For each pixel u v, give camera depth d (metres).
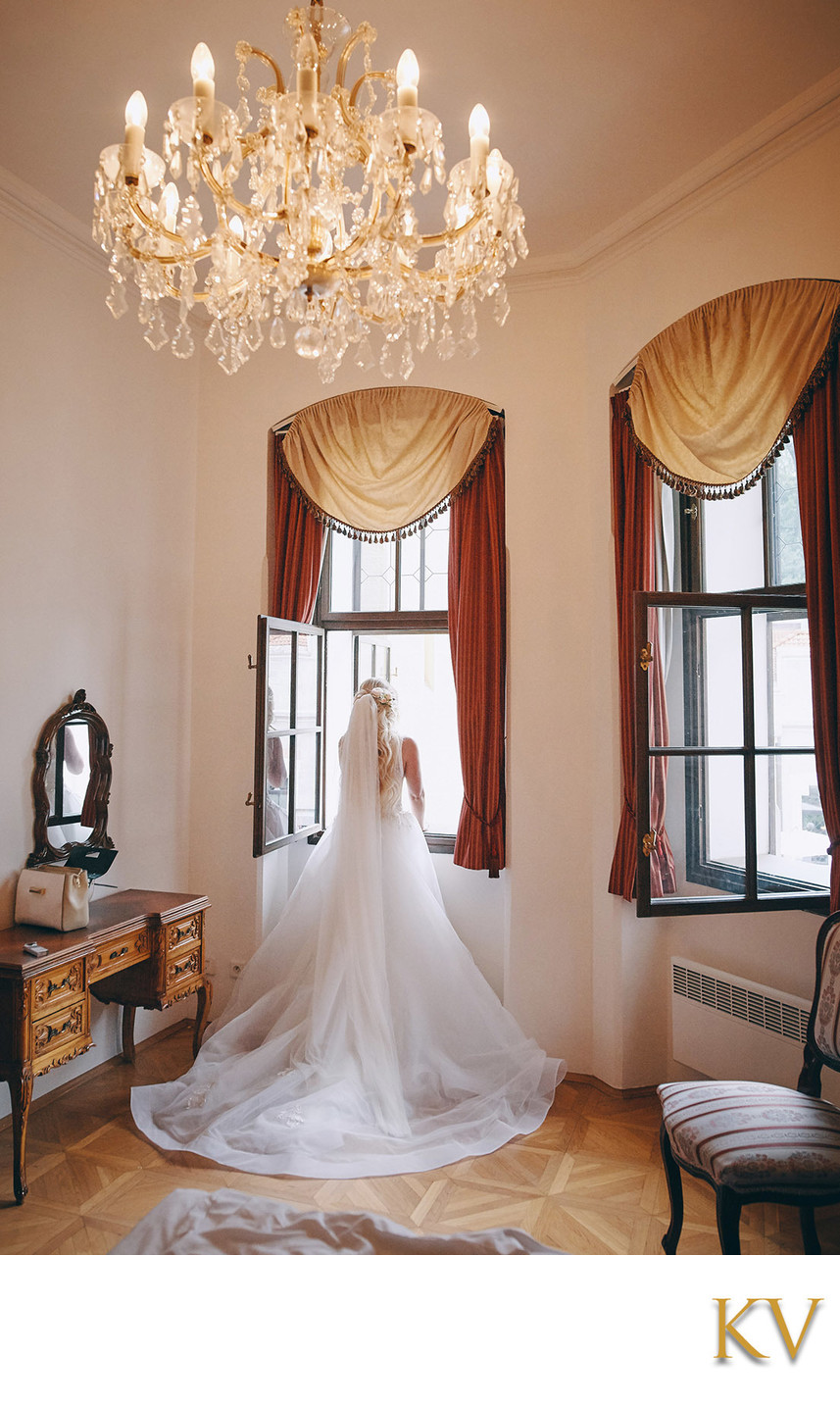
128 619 3.69
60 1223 2.41
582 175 3.00
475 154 1.62
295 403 4.01
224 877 4.07
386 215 1.63
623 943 3.35
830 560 2.61
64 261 3.31
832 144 2.62
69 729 3.33
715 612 2.90
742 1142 2.00
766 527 3.15
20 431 3.10
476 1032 3.34
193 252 1.62
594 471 3.55
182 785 4.07
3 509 3.03
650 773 2.86
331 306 1.75
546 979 3.56
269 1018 3.42
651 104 2.63
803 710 2.84
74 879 2.95
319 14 1.61
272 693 3.62
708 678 2.89
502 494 3.74
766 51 2.41
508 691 3.65
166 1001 3.27
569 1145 2.94
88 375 3.44
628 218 3.25
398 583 4.21
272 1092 2.98
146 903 3.37
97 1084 3.38
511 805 3.62
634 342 3.34
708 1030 3.13
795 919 2.95
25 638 3.12
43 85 2.55
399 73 1.57
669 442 3.15
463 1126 2.95
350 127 1.71
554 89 2.57
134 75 2.51
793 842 2.85
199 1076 3.19
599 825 3.50
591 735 3.55
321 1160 2.74
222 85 2.60
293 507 4.05
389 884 3.38
